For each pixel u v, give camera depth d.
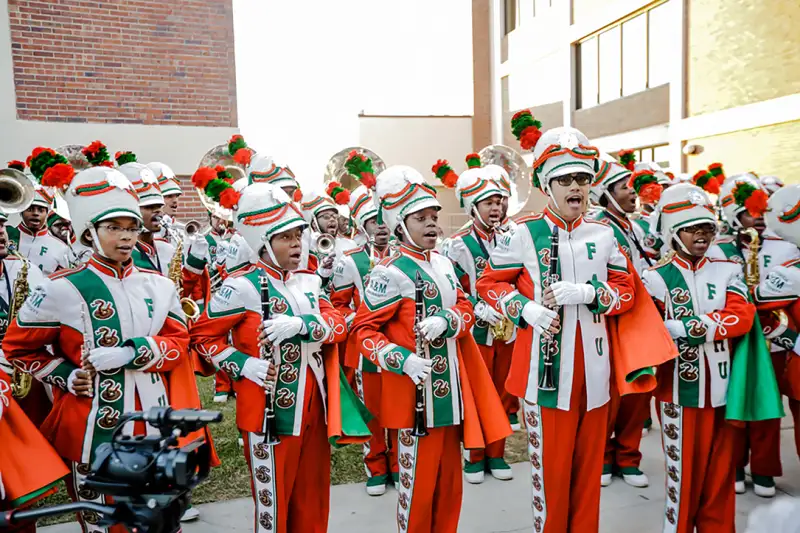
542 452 3.06
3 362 2.84
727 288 3.15
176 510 1.89
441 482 3.09
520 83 17.14
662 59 12.21
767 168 9.93
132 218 2.70
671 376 3.14
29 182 3.13
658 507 3.90
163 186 5.52
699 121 11.24
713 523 3.20
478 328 4.73
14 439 2.53
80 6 9.34
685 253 3.22
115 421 2.64
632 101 13.14
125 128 9.62
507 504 3.99
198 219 9.98
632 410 4.19
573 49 15.02
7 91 9.00
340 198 5.38
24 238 4.78
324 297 3.19
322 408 2.99
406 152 17.12
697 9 11.22
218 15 10.07
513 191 5.50
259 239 2.85
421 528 3.00
